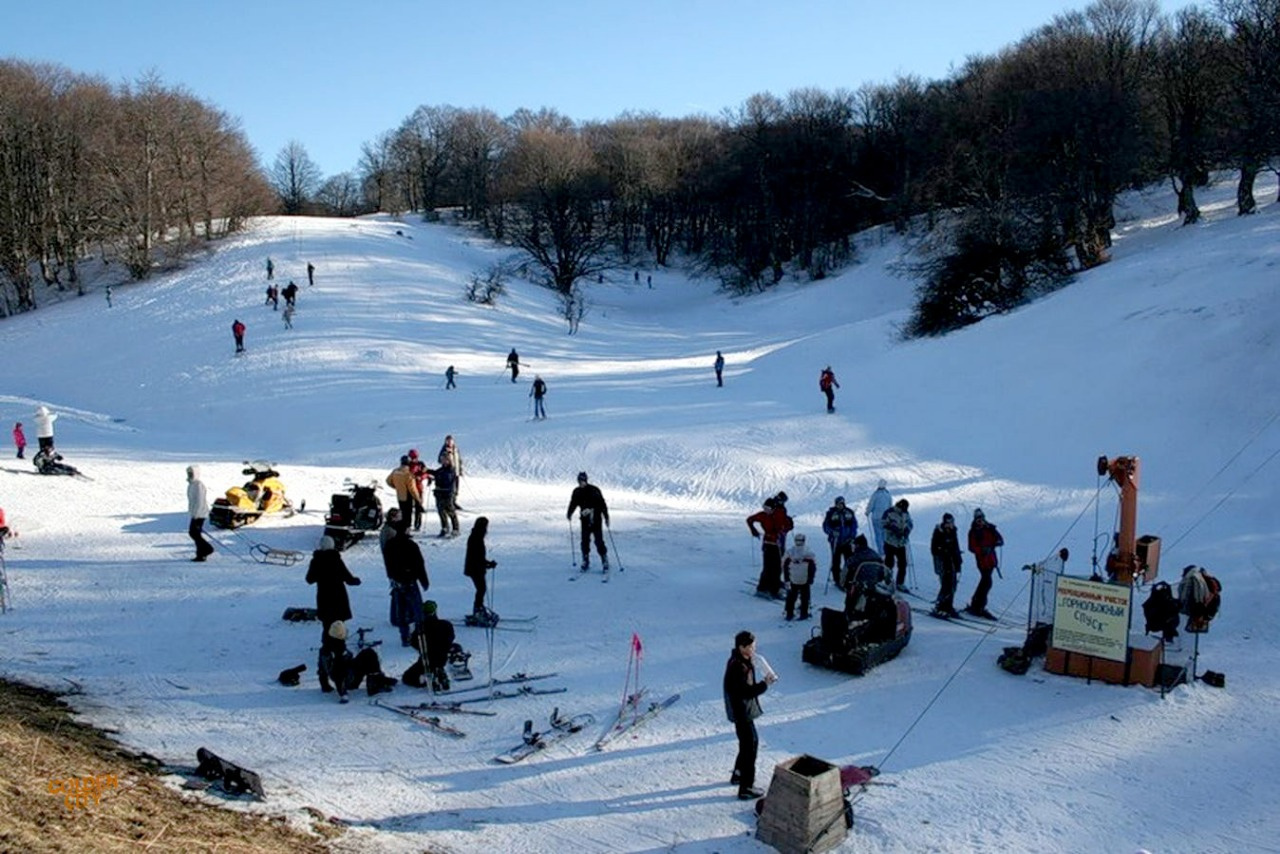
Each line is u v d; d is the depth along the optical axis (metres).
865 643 13.79
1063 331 33.03
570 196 89.19
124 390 46.28
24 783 8.55
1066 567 20.03
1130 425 26.56
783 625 15.36
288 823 9.03
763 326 71.31
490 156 118.31
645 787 10.24
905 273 71.25
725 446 30.72
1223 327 28.59
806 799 8.98
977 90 76.94
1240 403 25.52
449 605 16.00
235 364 47.19
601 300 85.25
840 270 85.12
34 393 47.88
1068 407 28.47
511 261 84.69
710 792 10.16
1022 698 12.76
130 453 32.78
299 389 42.78
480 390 41.66
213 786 9.62
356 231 84.44
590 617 15.52
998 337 35.00
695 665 13.61
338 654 12.01
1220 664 14.16
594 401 38.50
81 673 12.38
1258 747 11.45
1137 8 66.00
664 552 19.78
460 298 62.44
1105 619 13.24
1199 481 23.23
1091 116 51.50
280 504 21.48
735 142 100.06
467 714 11.86
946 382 33.22
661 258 105.25
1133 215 64.12
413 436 35.34
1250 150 49.44
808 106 99.31
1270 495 21.66
